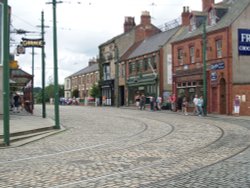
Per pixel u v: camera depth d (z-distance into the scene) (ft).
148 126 82.07
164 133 67.82
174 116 115.75
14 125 78.89
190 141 56.39
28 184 31.09
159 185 29.91
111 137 63.00
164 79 174.50
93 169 36.63
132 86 201.98
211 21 139.23
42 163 40.50
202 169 35.78
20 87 153.99
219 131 69.97
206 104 125.29
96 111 149.59
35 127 73.97
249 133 66.64
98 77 264.11
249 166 36.86
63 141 58.90
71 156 44.83
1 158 44.68
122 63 214.90
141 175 33.68
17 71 138.51
